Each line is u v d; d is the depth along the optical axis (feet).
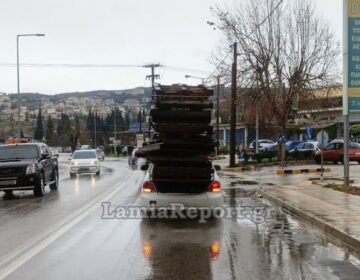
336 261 27.78
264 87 130.62
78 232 36.83
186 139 43.27
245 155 136.05
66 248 31.24
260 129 190.49
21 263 27.37
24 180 62.54
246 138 222.69
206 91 45.34
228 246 31.89
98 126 427.74
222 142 269.64
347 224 37.29
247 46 132.26
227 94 174.19
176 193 42.73
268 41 131.44
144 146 46.24
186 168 42.19
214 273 25.17
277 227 39.14
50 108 478.18
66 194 66.28
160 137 44.14
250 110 142.41
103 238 34.50
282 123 132.98
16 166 62.75
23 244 32.58
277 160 137.49
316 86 136.56
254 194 64.75
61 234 35.99
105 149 358.02
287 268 26.18
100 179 96.32
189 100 45.29
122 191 68.54
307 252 30.14
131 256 28.99
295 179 87.04
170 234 35.96
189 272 25.38
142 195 42.93
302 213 43.91
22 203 56.44
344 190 61.72
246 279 24.07
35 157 67.15
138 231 37.22
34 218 44.24
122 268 26.18
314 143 158.51
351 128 194.49
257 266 26.61
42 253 29.86
